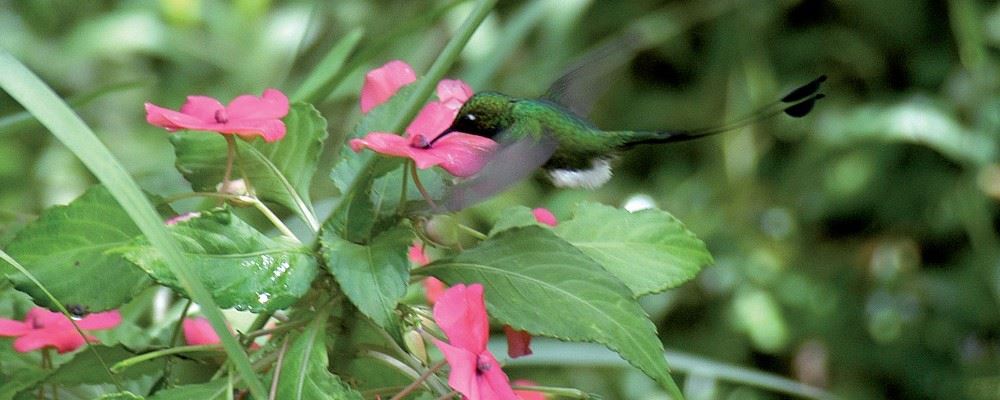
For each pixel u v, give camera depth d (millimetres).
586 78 3363
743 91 8859
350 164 2898
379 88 3115
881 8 8859
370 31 8047
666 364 2570
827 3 8961
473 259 2725
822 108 8891
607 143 3164
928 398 8797
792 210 8906
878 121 8570
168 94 8367
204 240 2553
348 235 2707
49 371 3021
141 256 2449
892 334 8859
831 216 8961
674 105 9016
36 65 8453
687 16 8812
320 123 2877
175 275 2455
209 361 2873
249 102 2822
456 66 8016
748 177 8867
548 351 4016
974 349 8883
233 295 2529
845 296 8875
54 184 8242
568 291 2648
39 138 8398
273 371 2604
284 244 2637
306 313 2789
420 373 2730
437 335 2943
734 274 8625
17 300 3328
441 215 2797
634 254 2982
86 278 2619
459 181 2797
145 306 3752
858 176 8812
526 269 2680
